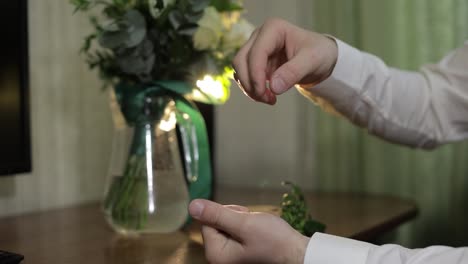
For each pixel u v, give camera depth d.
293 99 2.12
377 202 1.62
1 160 1.29
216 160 2.27
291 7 2.08
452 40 1.81
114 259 1.13
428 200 1.84
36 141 1.57
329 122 2.00
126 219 1.25
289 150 2.14
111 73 1.31
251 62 1.05
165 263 1.11
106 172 1.74
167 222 1.26
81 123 1.67
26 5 1.31
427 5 1.84
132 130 1.27
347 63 1.22
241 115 2.23
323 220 1.39
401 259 0.94
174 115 1.29
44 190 1.60
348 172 1.98
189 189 1.34
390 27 1.86
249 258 0.97
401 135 1.37
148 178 1.25
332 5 1.97
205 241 0.99
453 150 1.82
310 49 1.13
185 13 1.25
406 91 1.34
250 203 1.59
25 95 1.32
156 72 1.30
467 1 1.79
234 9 1.33
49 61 1.58
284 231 0.96
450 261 0.92
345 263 0.94
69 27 1.62
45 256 1.15
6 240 1.26
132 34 1.23
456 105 1.36
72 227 1.37
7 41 1.29
